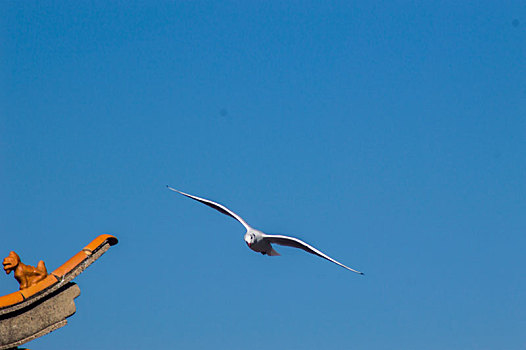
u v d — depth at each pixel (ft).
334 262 59.06
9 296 63.98
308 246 60.13
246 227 63.10
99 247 69.97
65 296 68.08
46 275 66.95
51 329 66.69
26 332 64.95
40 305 66.23
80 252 69.36
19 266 65.67
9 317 64.03
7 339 63.62
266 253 63.57
